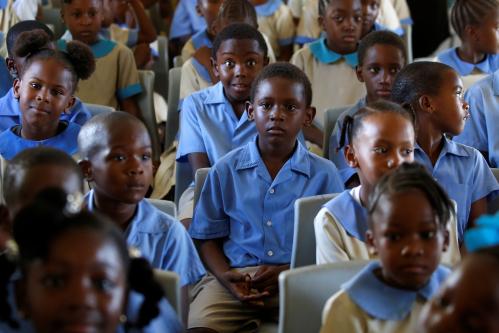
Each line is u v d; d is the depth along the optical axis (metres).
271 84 2.43
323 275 1.70
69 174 1.72
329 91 3.73
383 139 2.03
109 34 4.49
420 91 2.45
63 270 1.19
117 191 1.94
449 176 2.44
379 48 3.14
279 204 2.39
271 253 2.36
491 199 2.51
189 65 3.71
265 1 4.88
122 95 3.78
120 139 1.94
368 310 1.52
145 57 4.51
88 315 1.18
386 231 1.51
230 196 2.42
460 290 1.12
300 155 2.44
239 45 3.00
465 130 3.01
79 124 2.83
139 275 1.39
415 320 1.52
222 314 2.30
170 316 1.56
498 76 2.98
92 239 1.22
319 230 2.07
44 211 1.23
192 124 3.00
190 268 2.04
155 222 2.01
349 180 2.65
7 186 1.73
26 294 1.23
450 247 2.02
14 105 2.89
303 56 3.78
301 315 1.70
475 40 3.58
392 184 1.53
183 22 5.24
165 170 3.44
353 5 3.67
